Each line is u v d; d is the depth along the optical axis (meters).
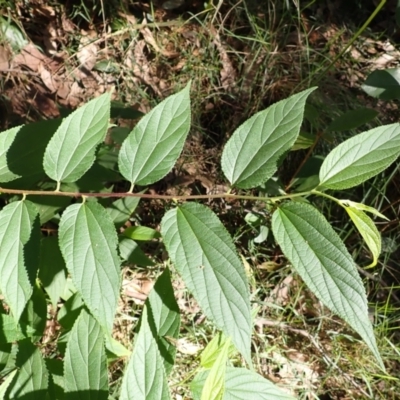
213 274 0.24
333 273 0.25
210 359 0.32
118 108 0.47
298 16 0.63
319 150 0.58
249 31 0.66
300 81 0.62
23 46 0.59
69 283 0.40
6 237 0.26
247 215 0.50
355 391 0.52
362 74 0.67
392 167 0.58
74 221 0.26
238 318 0.24
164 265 0.52
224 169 0.27
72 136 0.28
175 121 0.28
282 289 0.55
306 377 0.52
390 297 0.56
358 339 0.54
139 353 0.20
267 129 0.27
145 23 0.65
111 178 0.39
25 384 0.27
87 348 0.26
